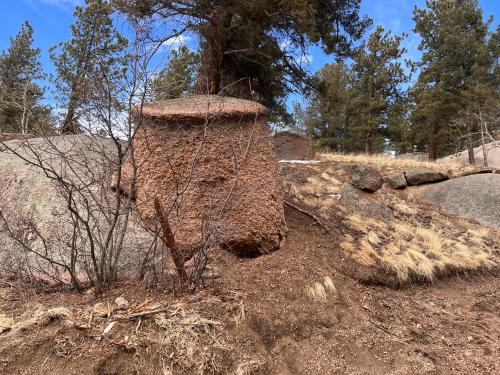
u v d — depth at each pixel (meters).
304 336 3.83
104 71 3.51
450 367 4.00
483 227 8.49
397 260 5.71
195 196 4.61
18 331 3.13
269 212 4.93
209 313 3.57
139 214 4.40
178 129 4.80
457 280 6.11
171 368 3.10
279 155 11.45
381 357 3.87
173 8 10.23
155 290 3.77
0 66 15.29
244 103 5.39
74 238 3.73
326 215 6.82
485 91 18.44
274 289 4.23
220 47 11.17
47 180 4.98
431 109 21.05
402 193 9.79
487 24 21.00
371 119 26.12
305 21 10.98
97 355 3.05
